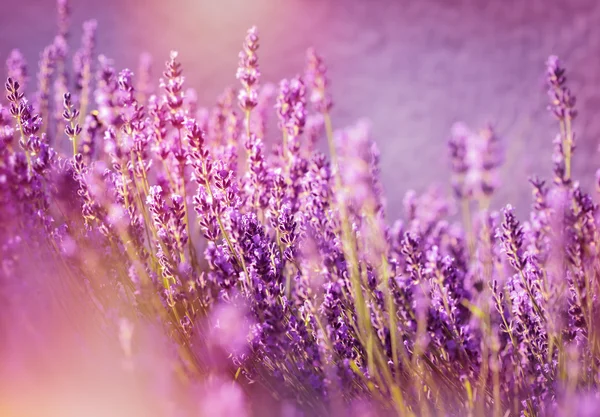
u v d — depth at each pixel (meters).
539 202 0.91
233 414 0.77
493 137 0.86
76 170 0.89
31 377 0.83
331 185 0.91
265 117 1.08
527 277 0.90
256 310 0.86
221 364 0.82
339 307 0.88
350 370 0.86
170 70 0.91
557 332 0.88
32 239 0.85
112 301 0.87
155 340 0.84
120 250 0.88
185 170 0.94
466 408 0.86
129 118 0.90
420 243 0.94
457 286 0.91
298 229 0.92
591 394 0.84
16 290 0.83
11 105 0.88
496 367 0.84
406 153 1.65
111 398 0.83
